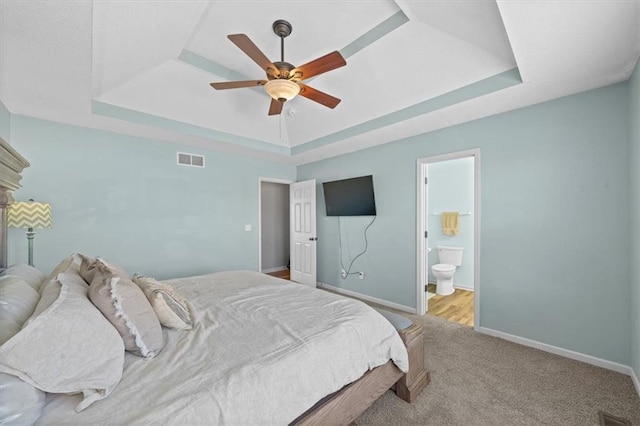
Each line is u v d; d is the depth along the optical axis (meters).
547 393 1.85
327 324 1.51
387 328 1.67
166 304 1.44
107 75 2.37
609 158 2.17
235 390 0.98
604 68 1.93
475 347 2.53
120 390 0.94
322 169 4.78
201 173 4.05
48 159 2.88
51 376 0.82
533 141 2.54
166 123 3.21
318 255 4.89
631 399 1.78
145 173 3.54
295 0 2.06
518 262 2.62
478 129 2.89
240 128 3.82
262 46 2.59
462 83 2.48
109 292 1.13
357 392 1.44
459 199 4.71
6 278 1.17
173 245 3.77
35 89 2.22
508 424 1.58
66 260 1.74
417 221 3.45
